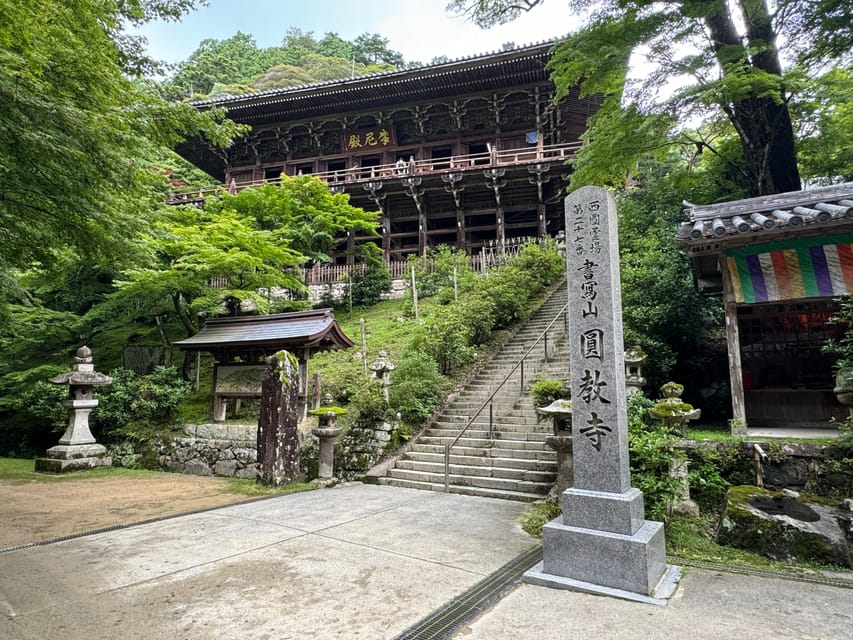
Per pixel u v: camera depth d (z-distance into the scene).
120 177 6.35
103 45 6.31
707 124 12.29
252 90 39.16
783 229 6.57
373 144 26.92
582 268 4.44
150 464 10.56
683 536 5.04
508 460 7.93
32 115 5.08
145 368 13.88
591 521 3.98
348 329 17.12
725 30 10.37
